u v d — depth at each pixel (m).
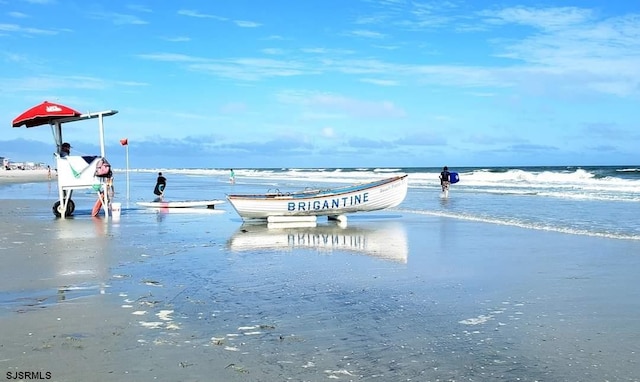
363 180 58.78
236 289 8.16
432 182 50.59
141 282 8.63
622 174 56.41
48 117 18.06
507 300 7.53
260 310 6.98
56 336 5.88
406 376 4.84
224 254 11.41
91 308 7.03
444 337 5.93
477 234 14.52
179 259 10.77
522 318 6.66
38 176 73.56
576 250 11.70
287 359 5.23
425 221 18.00
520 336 5.96
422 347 5.60
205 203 23.27
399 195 17.78
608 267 9.82
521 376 4.86
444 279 8.91
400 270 9.67
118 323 6.37
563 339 5.85
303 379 4.75
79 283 8.55
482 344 5.70
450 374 4.89
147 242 13.09
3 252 11.48
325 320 6.55
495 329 6.21
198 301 7.43
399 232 15.20
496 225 16.45
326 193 17.14
